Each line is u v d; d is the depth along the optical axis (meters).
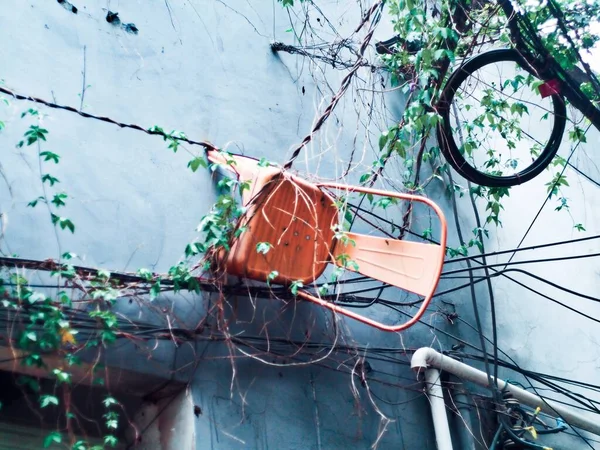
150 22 5.92
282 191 5.04
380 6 6.58
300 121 6.55
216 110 6.02
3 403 4.64
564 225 8.59
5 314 4.32
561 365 7.71
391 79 6.87
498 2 5.94
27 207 4.77
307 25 6.98
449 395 6.20
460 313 7.03
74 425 4.84
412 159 6.59
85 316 4.55
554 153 6.41
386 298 6.41
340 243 5.30
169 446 4.91
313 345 5.62
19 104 4.97
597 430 6.98
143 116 5.57
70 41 5.40
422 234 6.99
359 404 5.61
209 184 5.70
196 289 4.80
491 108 7.25
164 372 4.87
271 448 5.14
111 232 5.07
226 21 6.43
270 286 5.16
